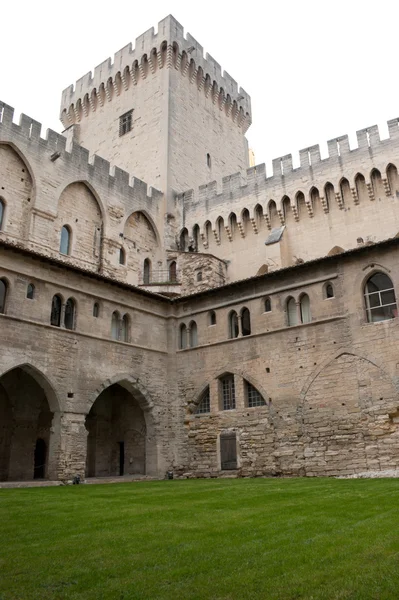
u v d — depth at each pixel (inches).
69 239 1587.1
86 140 2434.8
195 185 2164.1
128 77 2329.0
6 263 1171.3
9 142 1460.4
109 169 1752.0
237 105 2596.0
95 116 2433.6
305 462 1198.3
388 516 475.2
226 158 2438.5
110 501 702.5
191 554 355.6
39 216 1491.1
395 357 1127.6
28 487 1025.5
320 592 267.0
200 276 1724.9
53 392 1198.9
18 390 1379.2
